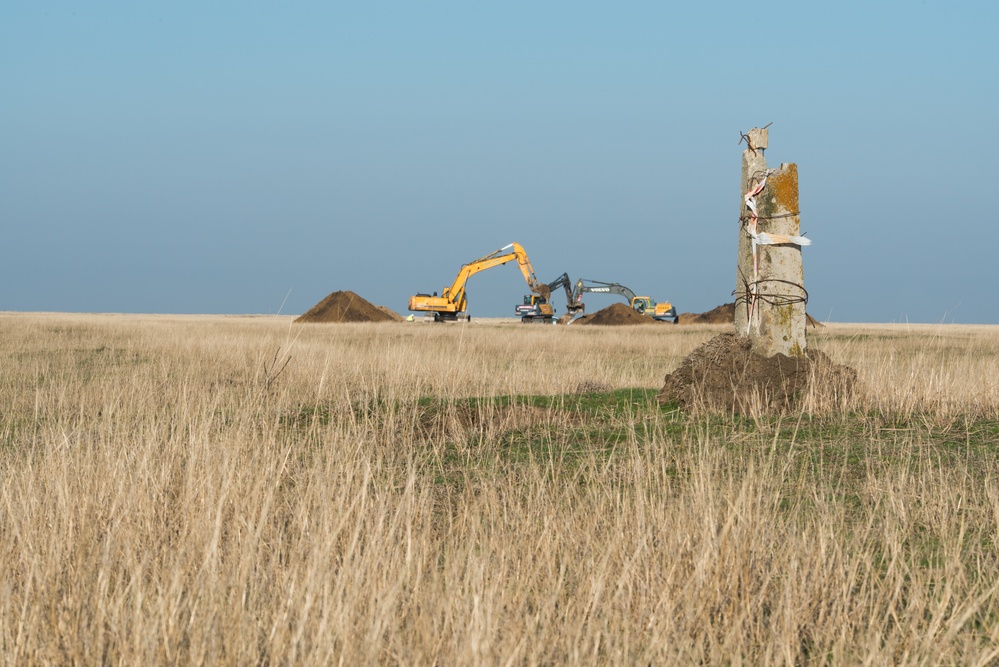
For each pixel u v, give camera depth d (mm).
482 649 3453
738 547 4488
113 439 6957
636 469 5973
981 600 4047
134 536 4773
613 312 59469
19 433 9031
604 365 17172
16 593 4168
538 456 7941
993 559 4965
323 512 4781
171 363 16906
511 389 11992
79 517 4953
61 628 3787
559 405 10492
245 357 16109
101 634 3627
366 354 16781
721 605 4121
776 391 9508
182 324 41188
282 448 6816
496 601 3951
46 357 18938
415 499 5633
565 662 3682
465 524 5316
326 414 10289
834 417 8953
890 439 8023
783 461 7035
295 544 4672
